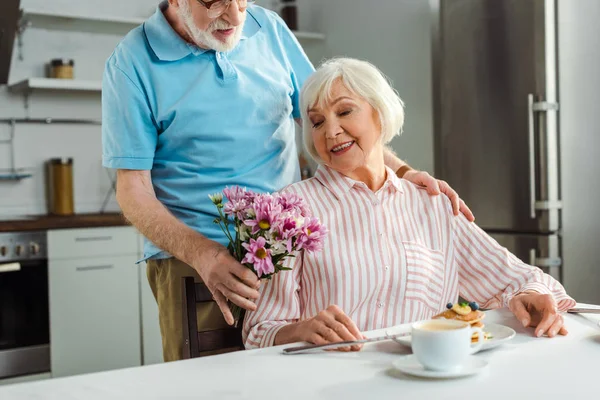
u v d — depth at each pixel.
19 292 3.36
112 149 1.71
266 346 1.33
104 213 3.95
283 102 1.86
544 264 3.14
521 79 3.21
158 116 1.73
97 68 4.10
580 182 3.22
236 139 1.79
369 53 4.22
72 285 3.47
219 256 1.32
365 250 1.50
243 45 1.84
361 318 1.48
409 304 1.51
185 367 1.10
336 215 1.52
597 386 0.94
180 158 1.79
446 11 3.56
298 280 1.48
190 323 1.44
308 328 1.25
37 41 3.93
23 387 1.01
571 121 3.18
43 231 3.41
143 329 3.65
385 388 0.96
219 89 1.77
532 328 1.30
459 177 3.53
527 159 3.20
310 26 4.67
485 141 3.39
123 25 3.94
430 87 3.82
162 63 1.73
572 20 3.16
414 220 1.58
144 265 3.65
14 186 3.89
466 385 0.96
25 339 3.38
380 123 1.53
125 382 1.03
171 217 1.60
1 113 3.85
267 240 1.20
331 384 0.99
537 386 0.95
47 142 3.97
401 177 1.73
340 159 1.51
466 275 1.63
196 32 1.67
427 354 1.00
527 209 3.21
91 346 3.52
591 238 3.26
